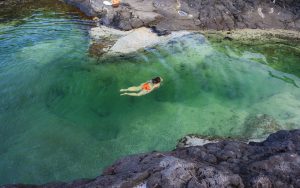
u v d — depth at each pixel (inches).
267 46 535.2
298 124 354.9
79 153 311.9
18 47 478.9
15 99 380.8
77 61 456.4
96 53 478.6
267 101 403.5
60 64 446.6
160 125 355.3
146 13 569.3
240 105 396.2
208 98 407.2
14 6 622.8
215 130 348.8
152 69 455.8
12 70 426.3
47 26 549.0
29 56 458.6
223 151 251.3
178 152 257.6
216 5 598.9
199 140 329.4
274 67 483.2
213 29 569.0
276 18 593.9
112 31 539.5
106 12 582.2
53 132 338.3
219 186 191.5
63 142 325.4
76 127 347.3
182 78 442.6
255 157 242.2
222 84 436.5
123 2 612.7
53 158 304.3
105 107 380.8
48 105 376.8
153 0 625.0
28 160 301.1
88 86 411.5
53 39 508.4
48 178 281.6
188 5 607.2
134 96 401.4
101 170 291.4
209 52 507.8
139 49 498.3
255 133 341.7
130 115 370.3
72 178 282.2
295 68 482.9
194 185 189.9
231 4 602.2
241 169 223.5
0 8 608.7
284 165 219.6
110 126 351.9
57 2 650.8
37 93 394.0
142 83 422.3
